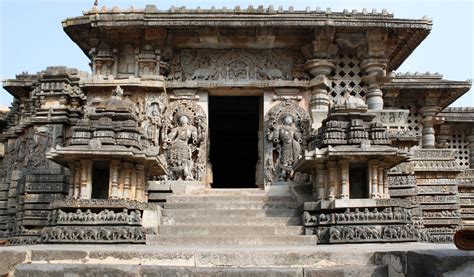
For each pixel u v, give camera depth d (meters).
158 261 6.00
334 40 13.45
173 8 12.83
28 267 5.74
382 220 9.53
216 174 24.11
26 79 15.53
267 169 12.88
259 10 12.70
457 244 4.75
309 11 12.84
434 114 17.53
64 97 13.33
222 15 12.67
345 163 9.99
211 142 24.14
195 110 13.27
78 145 9.89
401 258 5.16
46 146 12.99
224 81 13.39
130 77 12.98
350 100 10.39
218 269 5.57
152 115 12.91
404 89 16.88
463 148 21.02
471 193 16.27
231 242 9.18
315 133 11.53
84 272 5.65
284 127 12.95
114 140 9.95
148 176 11.22
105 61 13.53
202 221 10.30
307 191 11.86
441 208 12.77
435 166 12.94
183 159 12.71
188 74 13.77
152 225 9.89
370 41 13.27
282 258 5.88
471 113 20.31
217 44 13.66
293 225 10.16
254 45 13.73
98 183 10.40
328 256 5.89
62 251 6.13
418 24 12.79
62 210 9.62
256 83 13.34
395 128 12.76
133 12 12.69
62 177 12.05
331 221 9.61
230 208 11.01
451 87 16.83
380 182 10.15
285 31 13.15
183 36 13.36
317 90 13.24
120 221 9.44
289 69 13.87
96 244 9.09
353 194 10.47
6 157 16.11
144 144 10.62
